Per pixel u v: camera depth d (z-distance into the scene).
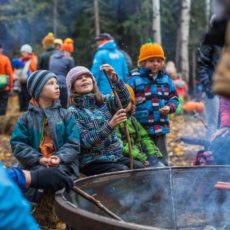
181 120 10.44
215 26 1.10
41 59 7.98
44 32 12.80
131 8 14.70
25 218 1.13
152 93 4.73
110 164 3.82
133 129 4.42
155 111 4.72
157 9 14.02
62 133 3.63
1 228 1.10
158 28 14.03
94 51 15.00
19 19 11.74
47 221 3.44
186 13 15.16
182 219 2.63
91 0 14.46
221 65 0.96
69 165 3.59
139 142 4.46
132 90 4.46
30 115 3.66
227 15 1.00
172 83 4.84
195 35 17.38
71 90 3.95
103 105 4.00
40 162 3.47
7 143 8.02
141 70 4.79
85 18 14.78
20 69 9.28
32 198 3.41
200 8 17.33
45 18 12.73
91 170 3.85
